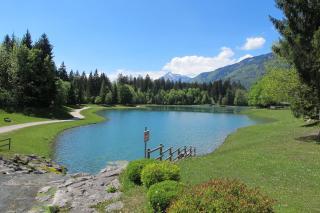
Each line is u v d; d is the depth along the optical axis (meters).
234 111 172.25
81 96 172.12
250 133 58.31
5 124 61.16
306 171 22.06
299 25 32.03
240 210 9.13
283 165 24.08
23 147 39.97
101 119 97.88
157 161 19.08
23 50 91.12
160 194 12.31
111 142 52.84
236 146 41.75
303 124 58.62
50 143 49.47
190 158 29.91
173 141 55.62
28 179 23.19
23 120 71.44
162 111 163.88
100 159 39.03
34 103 91.25
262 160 26.23
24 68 89.56
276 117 108.75
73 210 15.65
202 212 9.16
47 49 110.69
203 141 55.66
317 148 31.34
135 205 15.32
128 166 18.94
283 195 16.64
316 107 37.09
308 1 31.55
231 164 25.22
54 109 95.06
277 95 40.62
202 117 119.75
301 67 31.28
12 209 16.41
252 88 196.88
